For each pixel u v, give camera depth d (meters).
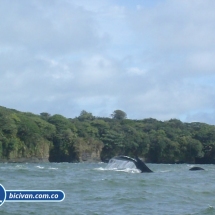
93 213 39.31
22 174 78.69
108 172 83.25
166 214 40.06
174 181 69.06
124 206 43.28
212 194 54.53
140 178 70.69
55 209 40.94
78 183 61.22
